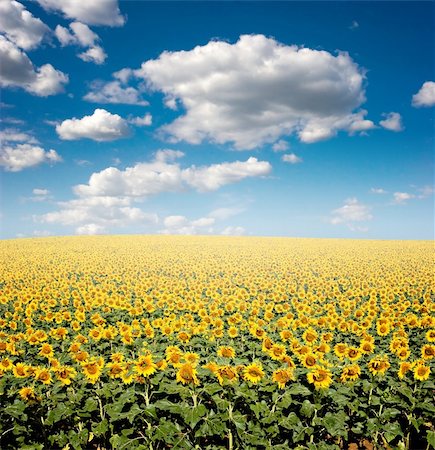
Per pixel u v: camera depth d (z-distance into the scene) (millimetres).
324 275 30125
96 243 61781
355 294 20594
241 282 27141
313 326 13461
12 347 9875
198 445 6832
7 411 6531
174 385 6766
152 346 10258
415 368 7691
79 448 7133
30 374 7613
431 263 39844
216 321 12617
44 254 46000
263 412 6707
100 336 11125
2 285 24922
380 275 30906
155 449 7199
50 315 14242
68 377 7566
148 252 49750
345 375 7758
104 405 7570
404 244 65312
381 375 7887
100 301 17391
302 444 7215
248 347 10906
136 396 7328
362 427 7668
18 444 6973
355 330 11836
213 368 6965
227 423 6945
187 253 49031
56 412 7082
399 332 10805
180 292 19703
